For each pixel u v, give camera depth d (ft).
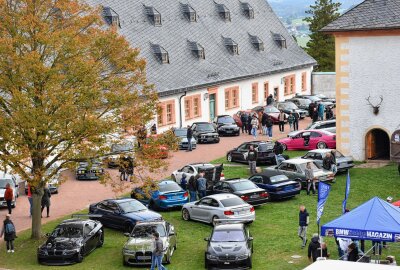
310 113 193.77
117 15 187.93
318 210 83.20
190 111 193.98
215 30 222.69
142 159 99.96
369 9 142.41
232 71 213.66
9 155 92.94
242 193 109.29
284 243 92.79
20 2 97.35
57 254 89.51
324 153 129.90
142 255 86.69
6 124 92.02
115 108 97.71
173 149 102.83
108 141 99.86
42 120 90.74
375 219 71.46
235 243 84.84
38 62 91.15
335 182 126.21
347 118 144.25
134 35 190.49
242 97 218.59
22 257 93.76
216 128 185.06
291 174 123.95
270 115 202.59
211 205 103.50
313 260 82.58
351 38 141.49
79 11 103.09
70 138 93.15
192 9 215.72
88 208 118.11
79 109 94.79
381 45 139.33
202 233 100.42
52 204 122.01
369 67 140.87
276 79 237.04
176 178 131.54
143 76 102.42
